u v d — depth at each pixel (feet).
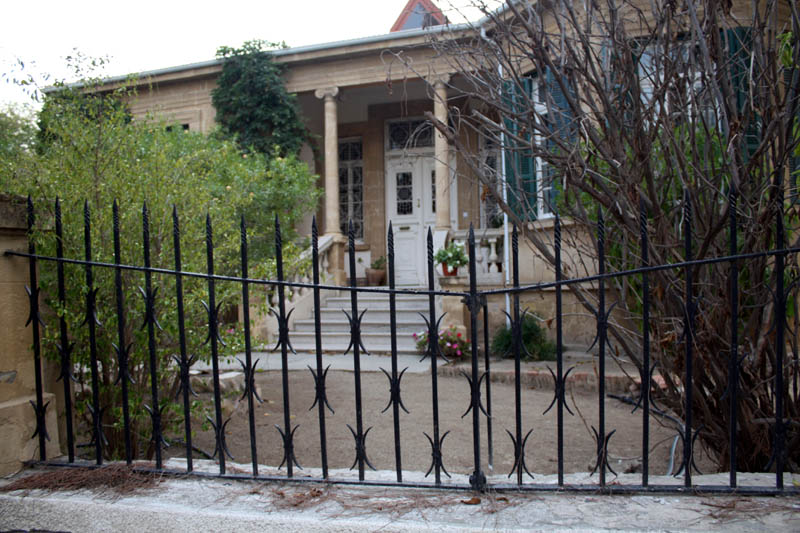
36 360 9.46
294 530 7.34
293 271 16.06
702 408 9.72
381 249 44.21
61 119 11.58
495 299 29.86
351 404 19.01
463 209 42.19
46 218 10.27
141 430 11.93
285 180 31.24
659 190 9.98
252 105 36.94
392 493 8.22
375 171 44.57
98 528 7.95
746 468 9.86
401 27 37.78
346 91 41.70
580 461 13.46
